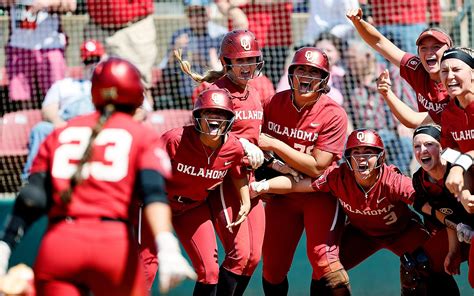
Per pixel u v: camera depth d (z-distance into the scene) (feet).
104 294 39.75
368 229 66.85
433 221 63.98
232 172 61.82
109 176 39.86
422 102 68.03
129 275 39.70
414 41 97.81
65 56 97.86
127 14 97.55
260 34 98.48
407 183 64.03
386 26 98.07
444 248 64.03
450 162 58.13
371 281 83.25
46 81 95.86
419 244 66.49
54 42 96.68
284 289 70.59
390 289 83.05
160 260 37.96
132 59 97.40
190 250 62.03
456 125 60.59
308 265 84.02
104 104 41.32
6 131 92.07
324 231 65.87
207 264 61.21
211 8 98.78
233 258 62.59
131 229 40.65
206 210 63.10
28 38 96.37
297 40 99.30
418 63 68.23
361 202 64.28
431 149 60.39
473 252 59.11
